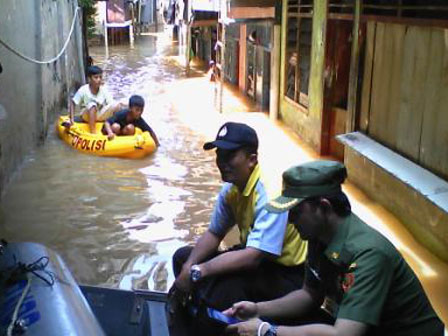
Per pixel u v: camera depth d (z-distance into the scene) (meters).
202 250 3.57
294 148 8.96
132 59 21.16
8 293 2.58
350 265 2.44
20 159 7.94
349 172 7.38
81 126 9.35
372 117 7.02
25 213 6.29
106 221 6.10
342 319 2.39
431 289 4.74
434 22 5.42
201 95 13.70
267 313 2.97
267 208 2.57
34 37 8.97
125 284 4.80
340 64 8.20
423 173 5.66
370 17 6.84
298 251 3.32
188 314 3.33
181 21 21.55
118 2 26.59
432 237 5.37
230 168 3.25
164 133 9.89
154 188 7.15
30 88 8.62
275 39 10.55
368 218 6.18
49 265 2.82
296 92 9.84
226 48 15.81
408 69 6.07
